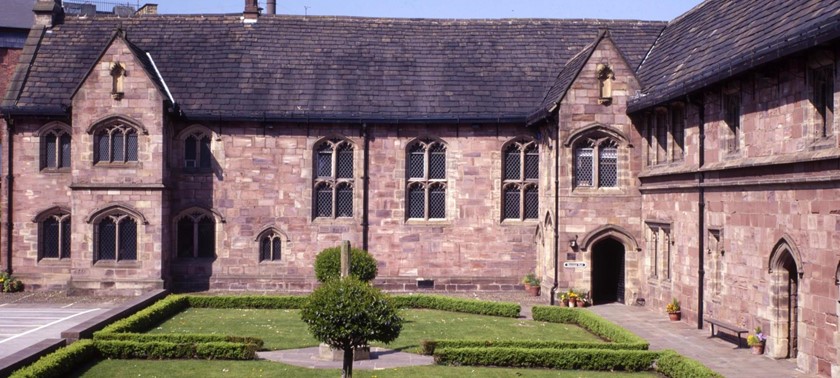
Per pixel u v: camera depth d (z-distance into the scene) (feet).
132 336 83.25
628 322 104.27
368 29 147.33
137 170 126.82
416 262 134.62
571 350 78.64
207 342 82.74
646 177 115.75
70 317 107.96
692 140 101.30
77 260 127.24
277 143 133.90
